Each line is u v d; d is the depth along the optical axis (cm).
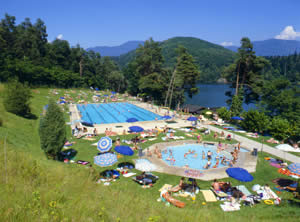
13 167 795
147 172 1597
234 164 1852
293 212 1114
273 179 1580
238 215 1058
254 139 2655
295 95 3991
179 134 2769
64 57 9456
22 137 1998
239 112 3947
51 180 790
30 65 7069
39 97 5294
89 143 2262
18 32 9219
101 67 10700
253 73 4509
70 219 516
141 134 2647
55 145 1627
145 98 6962
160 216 658
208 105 8650
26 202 551
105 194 781
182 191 1340
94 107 5078
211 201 1233
